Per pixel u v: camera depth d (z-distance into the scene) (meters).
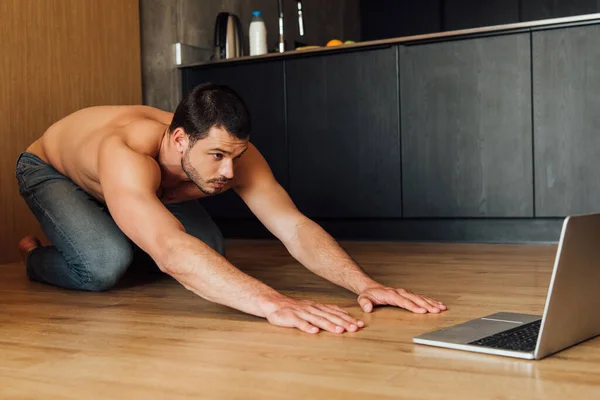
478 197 3.40
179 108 1.73
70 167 2.14
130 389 1.10
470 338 1.32
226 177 1.69
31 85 3.19
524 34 3.27
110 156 1.71
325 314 1.49
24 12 3.16
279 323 1.49
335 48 3.63
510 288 2.00
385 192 3.59
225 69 3.97
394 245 3.37
